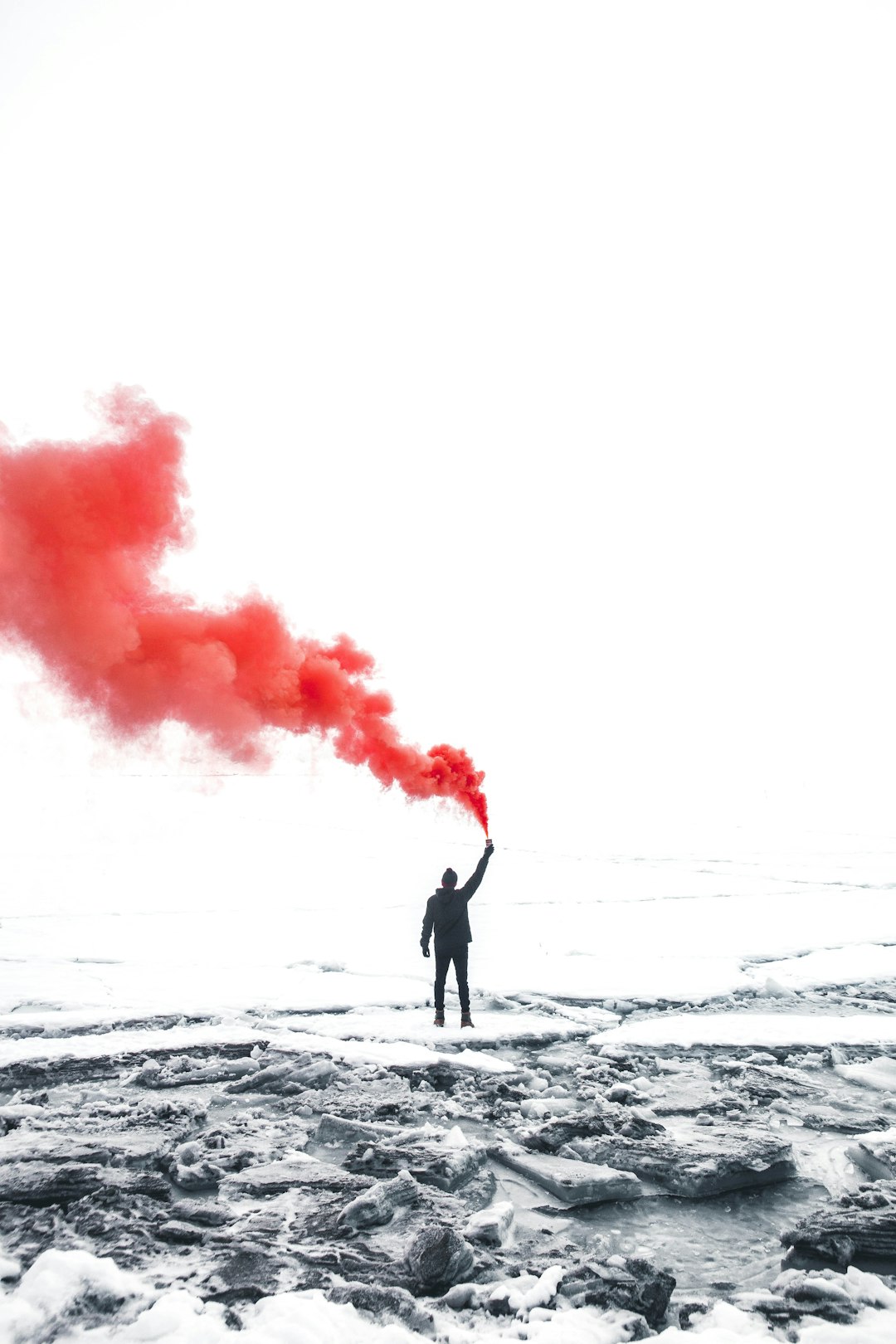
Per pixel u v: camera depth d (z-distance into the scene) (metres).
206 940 13.84
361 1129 5.88
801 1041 8.72
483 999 10.62
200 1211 4.50
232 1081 7.32
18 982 10.66
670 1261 4.35
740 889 21.02
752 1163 5.32
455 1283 3.99
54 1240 4.18
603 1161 5.51
